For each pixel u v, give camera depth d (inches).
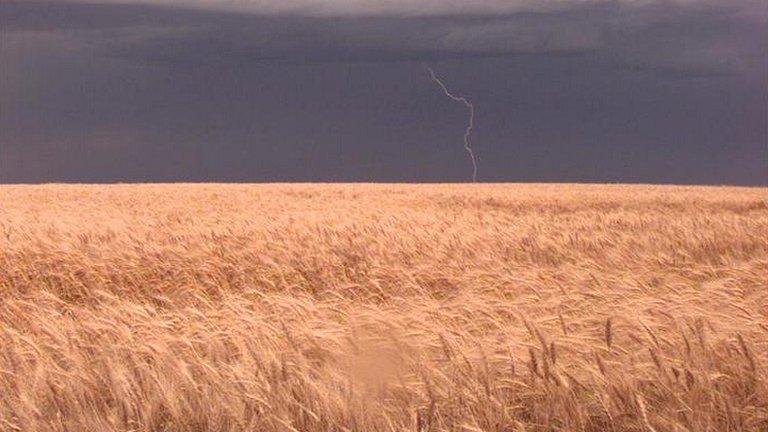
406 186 3523.6
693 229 783.7
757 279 345.7
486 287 381.7
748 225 877.8
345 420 175.8
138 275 513.3
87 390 190.5
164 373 199.3
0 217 927.0
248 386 185.3
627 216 1166.3
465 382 194.4
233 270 530.3
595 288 315.6
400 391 192.7
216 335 226.8
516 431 180.2
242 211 1242.0
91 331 238.8
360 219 926.4
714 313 238.1
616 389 186.1
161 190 2551.7
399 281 443.2
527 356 206.8
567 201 2014.0
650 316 238.2
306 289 502.0
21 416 177.8
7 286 503.8
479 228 783.7
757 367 198.8
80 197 1964.8
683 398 186.5
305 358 207.3
